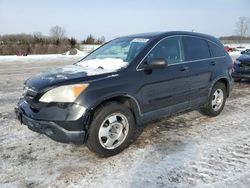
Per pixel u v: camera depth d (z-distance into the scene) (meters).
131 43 4.71
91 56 5.08
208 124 5.22
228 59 5.86
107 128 3.80
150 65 4.14
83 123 3.55
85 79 3.69
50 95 3.58
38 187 3.16
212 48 5.55
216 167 3.56
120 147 3.96
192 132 4.80
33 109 3.75
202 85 5.16
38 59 24.23
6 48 33.75
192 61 4.99
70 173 3.46
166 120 5.41
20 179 3.32
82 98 3.54
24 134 4.71
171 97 4.59
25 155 3.94
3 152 4.04
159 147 4.19
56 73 4.07
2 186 3.17
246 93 8.20
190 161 3.73
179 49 4.86
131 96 3.98
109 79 3.81
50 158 3.85
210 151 4.04
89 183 3.23
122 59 4.34
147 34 4.93
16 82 10.35
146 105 4.23
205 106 5.50
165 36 4.71
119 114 3.89
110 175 3.40
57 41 42.41
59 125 3.51
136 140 4.45
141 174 3.42
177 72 4.62
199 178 3.31
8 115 5.81
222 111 6.11
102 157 3.88
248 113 5.97
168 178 3.32
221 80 5.72
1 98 7.46
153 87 4.27
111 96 3.75
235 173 3.41
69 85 3.56
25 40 42.16
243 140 4.45
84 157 3.88
